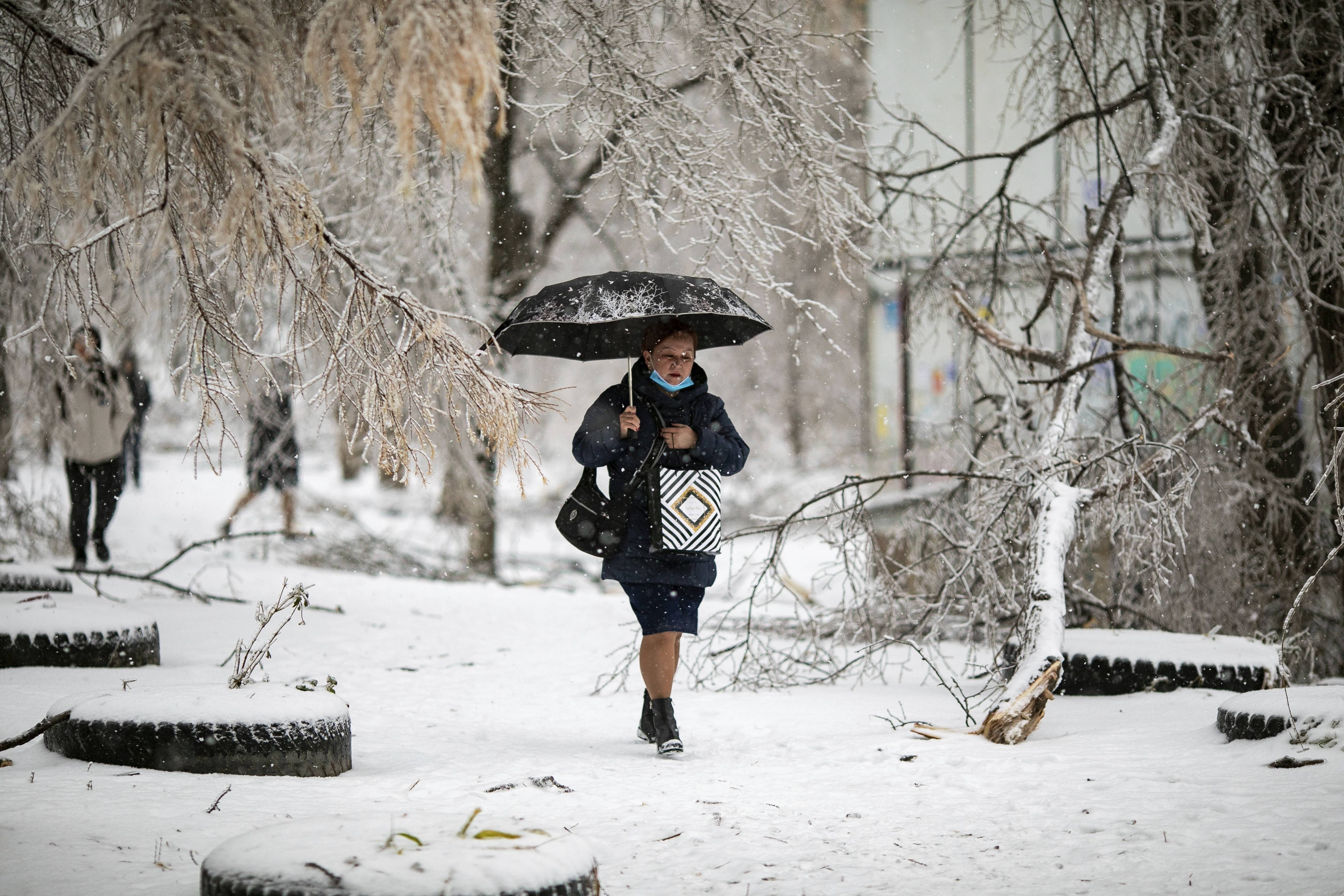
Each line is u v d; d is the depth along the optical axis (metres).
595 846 7.55
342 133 17.41
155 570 23.77
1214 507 18.31
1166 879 6.68
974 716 13.04
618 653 19.55
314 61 7.64
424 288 24.64
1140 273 21.64
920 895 6.55
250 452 31.80
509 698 14.91
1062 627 12.63
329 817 6.38
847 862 7.19
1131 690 14.27
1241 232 19.19
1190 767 9.53
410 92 7.07
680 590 11.23
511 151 29.52
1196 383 20.00
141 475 47.72
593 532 11.13
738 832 7.90
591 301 11.24
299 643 18.98
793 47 19.39
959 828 7.95
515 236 31.03
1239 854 7.07
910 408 25.12
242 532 35.53
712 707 14.18
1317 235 18.92
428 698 14.63
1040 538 13.99
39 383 24.72
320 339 10.48
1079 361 16.67
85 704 9.86
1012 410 19.50
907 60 28.98
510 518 48.00
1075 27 20.36
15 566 19.05
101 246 11.07
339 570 32.03
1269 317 19.78
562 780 9.63
